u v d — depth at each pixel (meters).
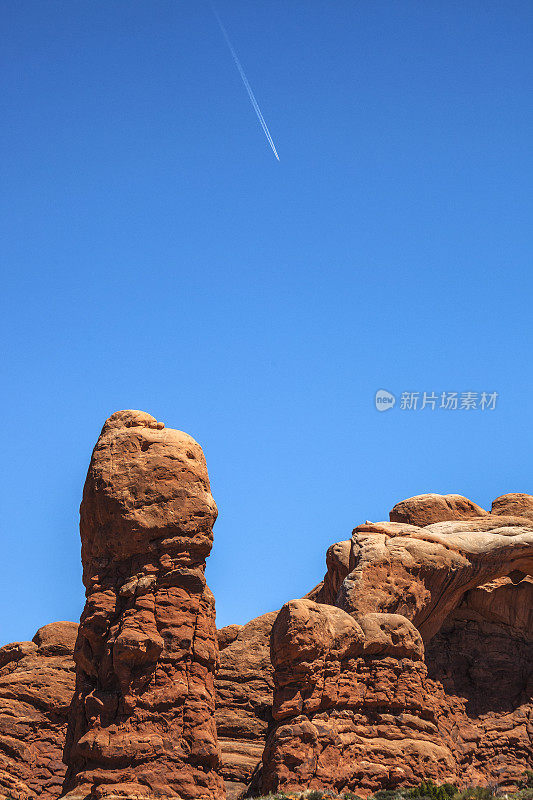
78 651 31.48
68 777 30.64
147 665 30.45
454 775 34.81
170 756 29.52
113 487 32.09
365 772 32.44
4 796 38.19
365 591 39.62
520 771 40.59
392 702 34.59
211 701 30.91
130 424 33.72
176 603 31.11
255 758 41.88
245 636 47.06
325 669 33.44
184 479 32.38
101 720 30.05
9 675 41.66
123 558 31.75
